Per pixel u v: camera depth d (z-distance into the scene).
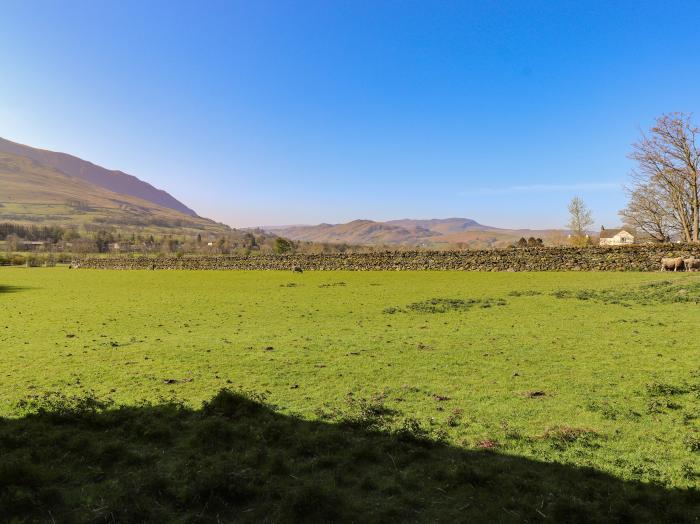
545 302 20.53
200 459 5.71
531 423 6.92
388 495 4.93
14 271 62.75
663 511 4.49
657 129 47.34
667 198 50.53
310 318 18.23
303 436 6.39
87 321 18.56
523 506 4.60
